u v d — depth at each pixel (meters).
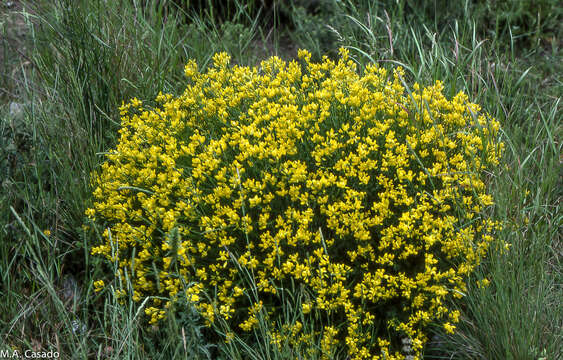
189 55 4.45
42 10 4.12
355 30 4.76
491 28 4.98
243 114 3.19
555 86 4.34
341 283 2.54
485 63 4.48
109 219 3.07
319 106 3.21
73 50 3.63
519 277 2.70
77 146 3.51
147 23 4.17
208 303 2.84
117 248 2.77
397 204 2.79
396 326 2.70
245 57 4.65
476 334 2.76
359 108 3.09
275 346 2.58
